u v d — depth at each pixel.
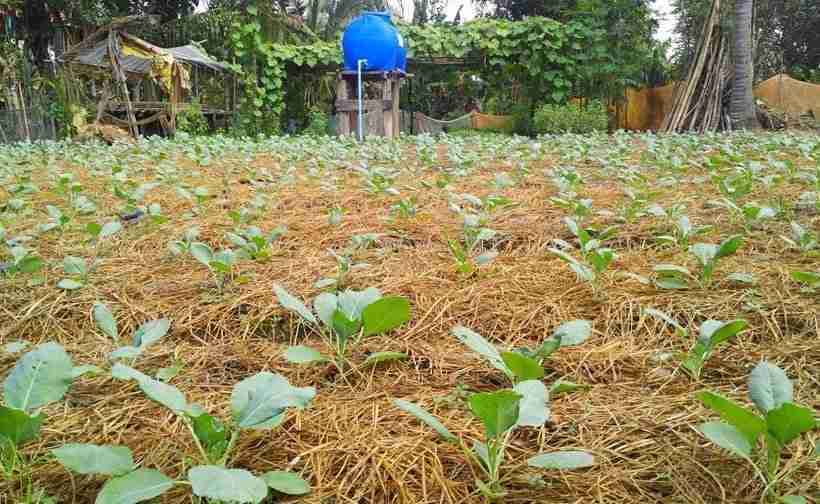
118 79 14.91
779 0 24.22
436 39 17.23
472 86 26.20
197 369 2.25
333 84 22.62
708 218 4.13
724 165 6.65
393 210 4.50
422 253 3.49
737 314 2.52
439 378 2.14
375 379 2.14
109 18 21.19
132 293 2.97
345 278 3.04
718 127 16.33
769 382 1.52
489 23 17.30
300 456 1.64
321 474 1.58
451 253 3.47
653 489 1.53
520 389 1.58
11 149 10.60
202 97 18.53
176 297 2.90
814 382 2.01
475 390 2.06
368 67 15.16
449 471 1.59
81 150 10.30
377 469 1.58
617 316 2.56
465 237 3.72
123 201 5.32
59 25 20.84
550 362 2.22
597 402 1.94
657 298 2.68
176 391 1.52
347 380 2.13
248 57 17.77
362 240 3.47
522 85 18.06
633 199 4.40
